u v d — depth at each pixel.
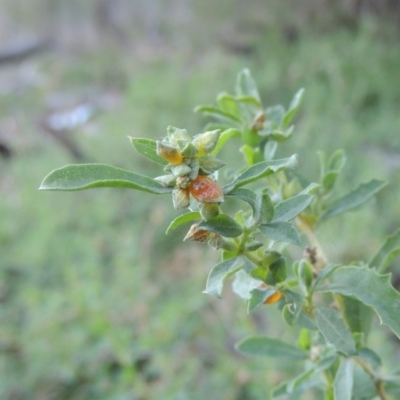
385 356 0.21
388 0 0.59
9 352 0.26
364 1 0.60
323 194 0.10
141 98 0.53
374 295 0.08
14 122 0.62
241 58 0.62
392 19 0.59
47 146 0.53
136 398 0.23
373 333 0.21
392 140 0.43
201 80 0.54
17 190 0.43
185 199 0.07
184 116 0.50
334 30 0.61
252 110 0.10
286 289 0.08
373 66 0.50
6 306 0.29
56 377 0.25
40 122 0.64
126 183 0.07
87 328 0.24
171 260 0.33
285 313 0.08
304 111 0.49
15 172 0.46
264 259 0.08
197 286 0.28
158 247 0.34
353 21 0.61
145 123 0.50
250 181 0.07
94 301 0.25
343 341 0.08
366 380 0.10
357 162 0.38
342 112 0.44
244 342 0.10
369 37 0.55
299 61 0.54
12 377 0.25
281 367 0.20
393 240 0.10
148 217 0.36
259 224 0.07
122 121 0.52
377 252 0.10
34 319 0.25
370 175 0.35
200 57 0.73
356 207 0.10
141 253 0.33
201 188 0.07
